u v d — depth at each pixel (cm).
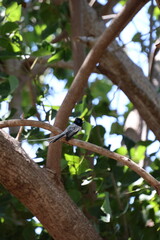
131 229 1206
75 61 1334
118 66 1309
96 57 1086
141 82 1341
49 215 964
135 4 1082
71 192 1147
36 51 1211
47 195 955
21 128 1102
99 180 1181
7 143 923
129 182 1185
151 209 1229
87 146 937
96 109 1329
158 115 1339
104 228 1184
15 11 1304
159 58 1645
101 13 1464
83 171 1153
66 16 1438
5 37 1193
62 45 1438
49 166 1025
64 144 1207
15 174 924
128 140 1219
